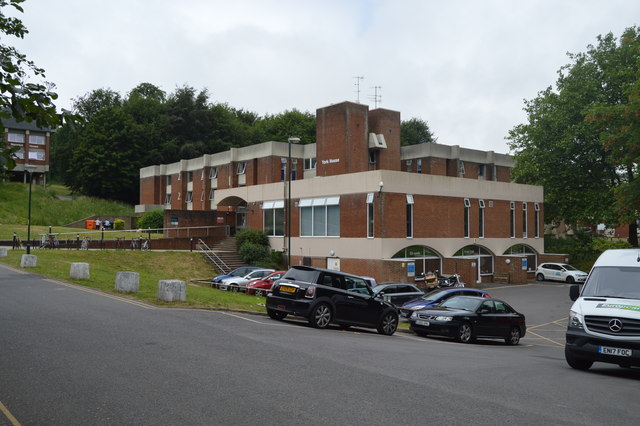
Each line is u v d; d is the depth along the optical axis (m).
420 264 38.22
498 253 44.66
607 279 11.79
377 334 17.88
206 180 64.81
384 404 7.25
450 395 7.93
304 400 7.27
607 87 46.75
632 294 11.17
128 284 19.05
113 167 74.81
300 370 9.12
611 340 10.47
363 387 8.15
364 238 36.75
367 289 18.09
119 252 37.06
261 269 30.94
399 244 36.62
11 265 26.45
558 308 31.23
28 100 5.07
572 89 48.22
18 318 12.91
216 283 30.77
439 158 58.25
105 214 67.56
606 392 8.74
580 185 49.69
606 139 39.28
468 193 42.16
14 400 6.88
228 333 12.73
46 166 70.56
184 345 10.77
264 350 10.81
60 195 71.62
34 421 6.14
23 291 18.08
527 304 32.62
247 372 8.77
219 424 6.19
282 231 43.78
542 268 46.53
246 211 49.09
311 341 12.70
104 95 91.69
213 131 81.44
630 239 48.38
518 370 10.73
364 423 6.39
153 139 79.88
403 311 23.77
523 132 51.53
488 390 8.41
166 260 38.06
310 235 41.06
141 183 75.88
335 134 46.41
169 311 15.79
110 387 7.57
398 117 50.00
